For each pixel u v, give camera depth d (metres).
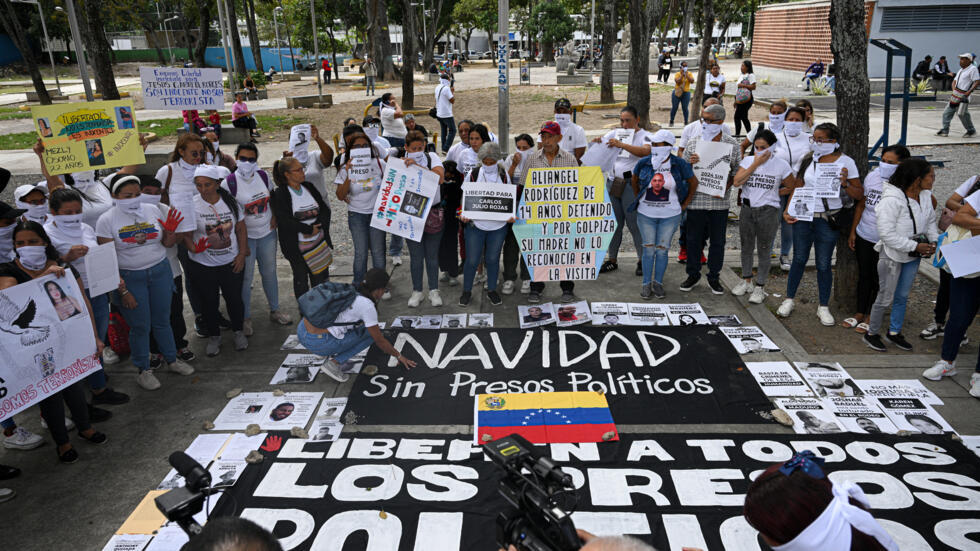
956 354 4.83
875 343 5.40
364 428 4.45
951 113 14.07
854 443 4.14
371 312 4.94
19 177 13.05
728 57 54.41
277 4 48.78
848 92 5.78
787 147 5.97
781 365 5.14
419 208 5.97
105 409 4.75
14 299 3.72
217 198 5.21
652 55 36.34
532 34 50.31
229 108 25.62
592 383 4.97
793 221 5.68
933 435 4.20
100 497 3.86
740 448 4.14
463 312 6.34
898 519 3.48
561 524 1.81
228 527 1.45
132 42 65.38
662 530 3.44
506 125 8.48
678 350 5.44
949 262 4.55
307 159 6.25
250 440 4.32
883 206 5.03
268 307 6.64
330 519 3.55
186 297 6.96
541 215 6.21
